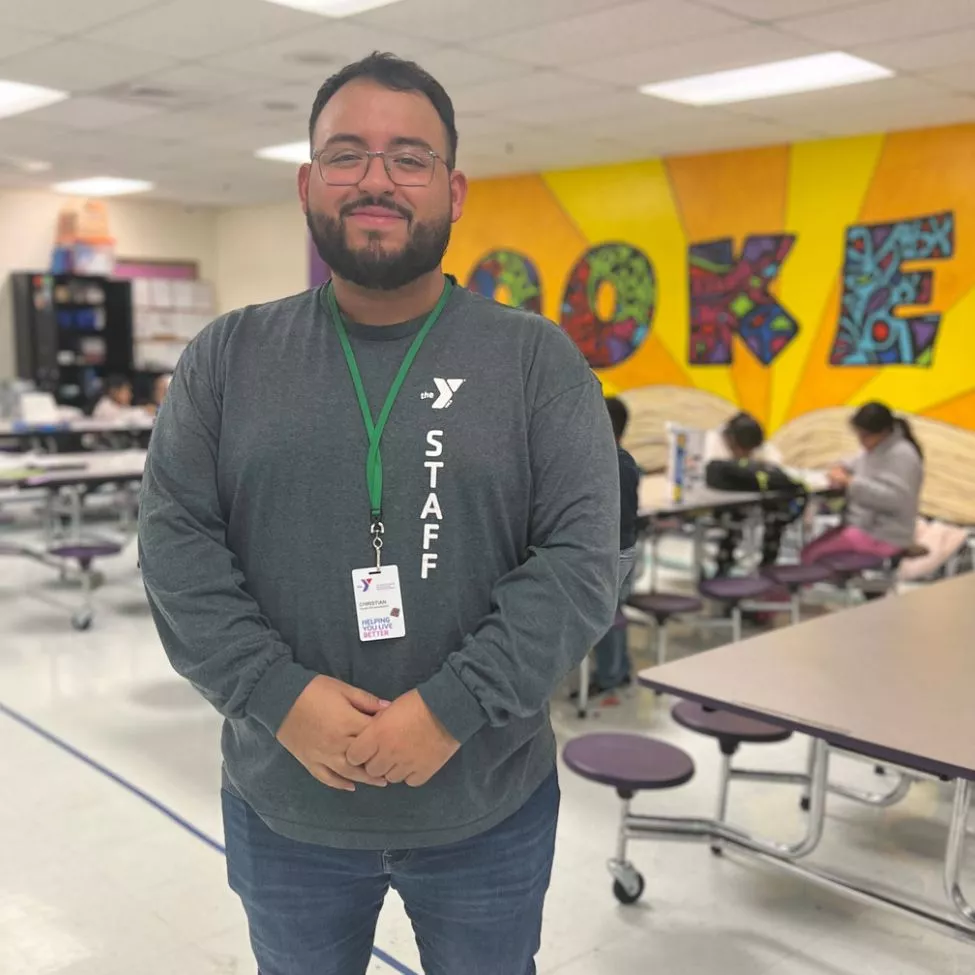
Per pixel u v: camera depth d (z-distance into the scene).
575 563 1.21
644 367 8.41
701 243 7.94
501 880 1.33
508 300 9.26
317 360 1.27
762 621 5.60
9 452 8.48
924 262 6.82
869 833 3.16
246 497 1.26
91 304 11.09
